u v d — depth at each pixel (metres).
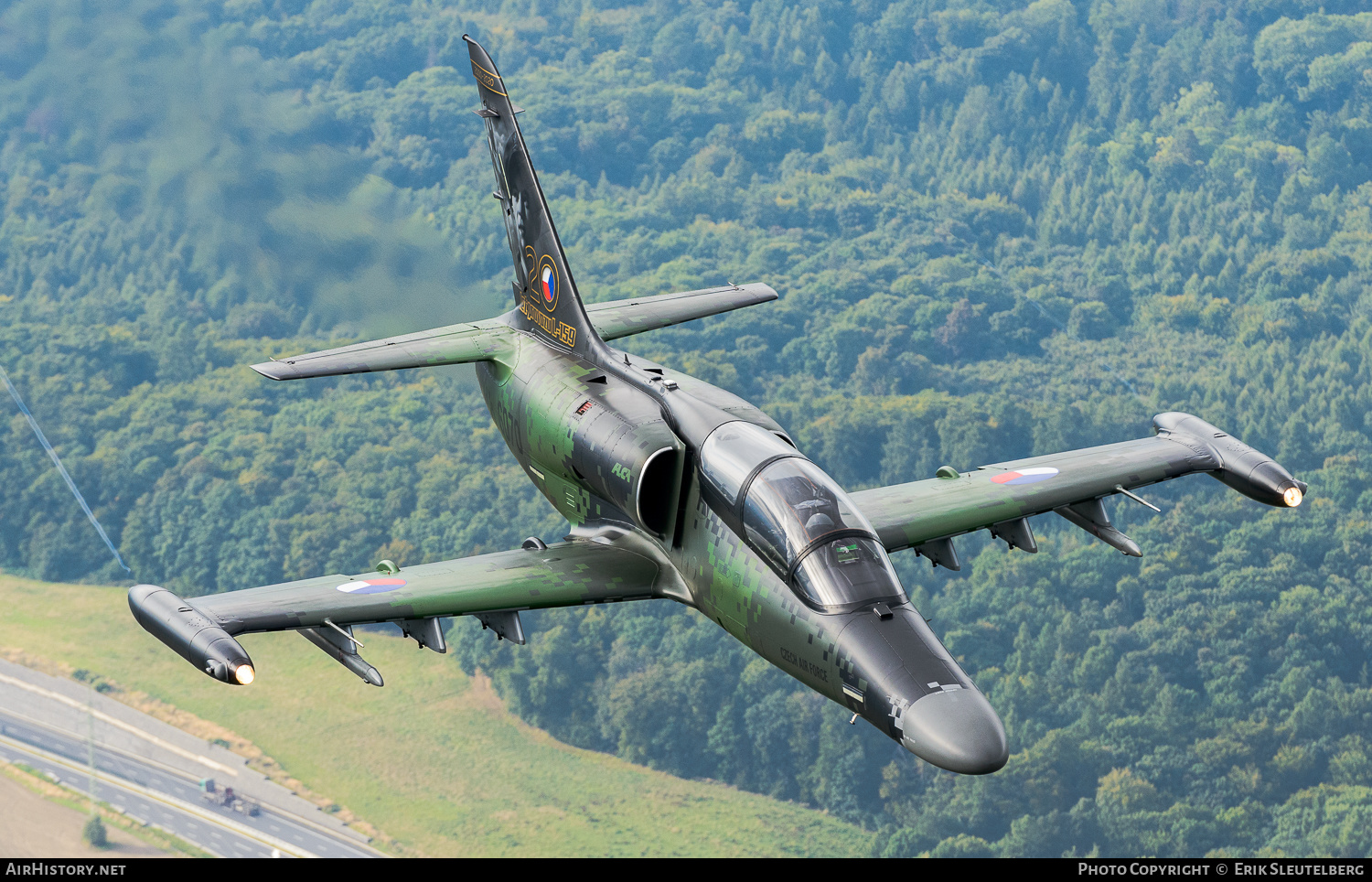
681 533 68.81
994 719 54.94
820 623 59.97
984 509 75.31
